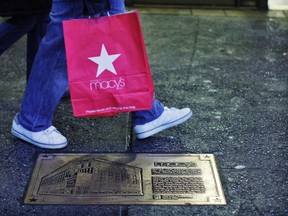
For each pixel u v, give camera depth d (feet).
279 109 11.19
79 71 8.20
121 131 10.19
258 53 14.46
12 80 12.56
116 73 8.30
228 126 10.41
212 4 18.62
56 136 9.43
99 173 8.73
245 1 18.56
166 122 9.66
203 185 8.45
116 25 8.03
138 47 8.18
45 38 8.74
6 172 8.80
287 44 15.21
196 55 14.21
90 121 10.57
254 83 12.50
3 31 9.43
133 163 9.05
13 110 11.03
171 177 8.65
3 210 7.84
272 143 9.79
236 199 8.13
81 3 8.29
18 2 9.02
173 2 18.56
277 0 19.43
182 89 12.10
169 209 7.86
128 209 7.86
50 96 9.12
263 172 8.86
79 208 7.87
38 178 8.62
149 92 8.52
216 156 9.32
